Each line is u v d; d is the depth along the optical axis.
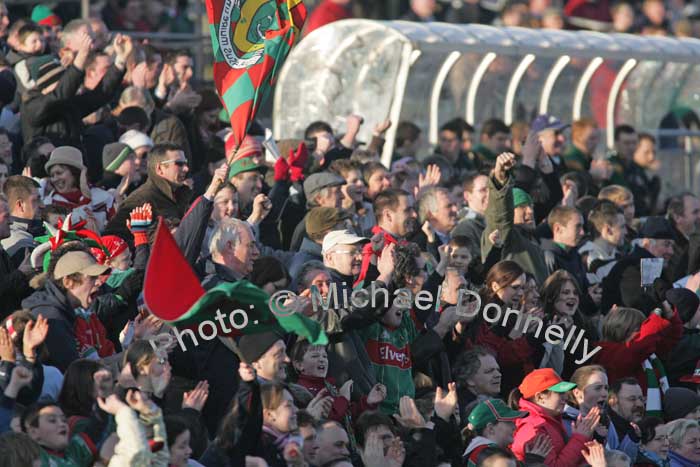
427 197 43.59
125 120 44.81
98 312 32.59
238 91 35.00
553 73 61.31
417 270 36.34
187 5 65.19
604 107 62.94
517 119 60.97
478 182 45.09
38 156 39.69
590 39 62.31
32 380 28.78
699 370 42.00
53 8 62.53
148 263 29.22
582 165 58.06
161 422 27.48
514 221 43.62
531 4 77.88
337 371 34.22
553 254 43.66
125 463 26.62
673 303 41.25
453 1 78.44
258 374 31.22
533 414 34.91
